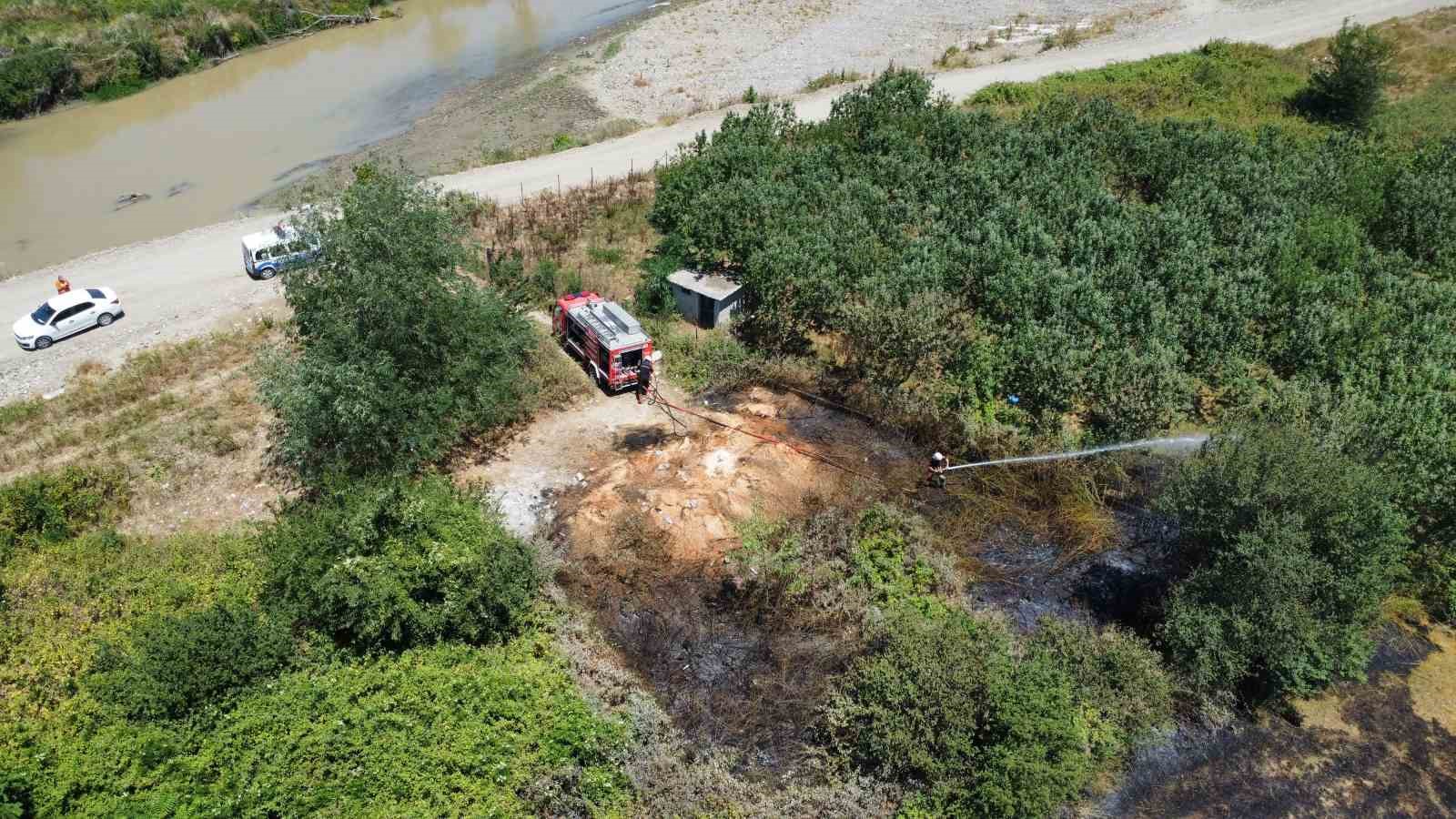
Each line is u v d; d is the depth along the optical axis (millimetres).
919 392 31250
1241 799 20547
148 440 29438
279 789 18266
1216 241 38188
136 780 18266
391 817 18078
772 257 34062
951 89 57719
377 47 74062
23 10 68875
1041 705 19719
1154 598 24562
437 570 21953
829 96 58500
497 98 62938
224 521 27156
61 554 25062
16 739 19156
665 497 26812
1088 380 30266
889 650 21469
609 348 30594
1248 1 70375
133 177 52562
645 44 71688
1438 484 24656
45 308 35812
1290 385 28609
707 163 41469
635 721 21156
